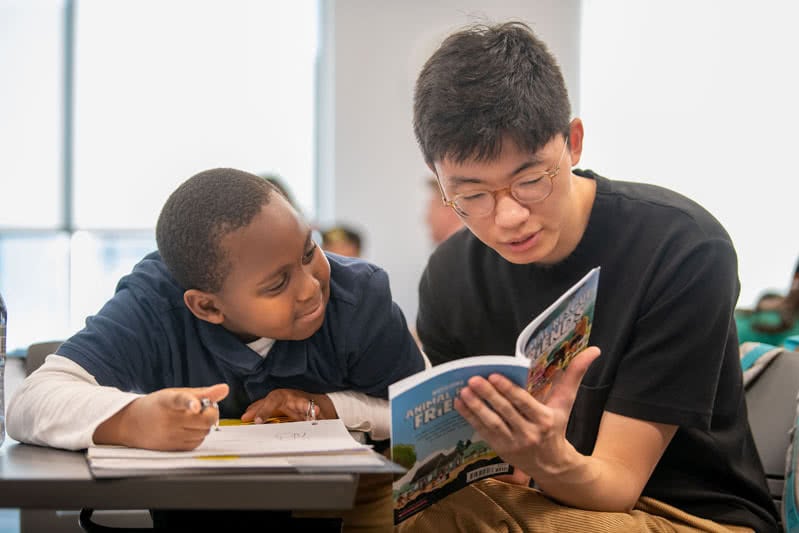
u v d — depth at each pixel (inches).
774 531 52.1
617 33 192.7
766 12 189.6
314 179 209.8
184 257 43.9
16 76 200.1
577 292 40.5
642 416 47.8
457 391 38.4
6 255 199.2
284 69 208.1
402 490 39.5
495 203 45.8
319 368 50.9
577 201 51.8
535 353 39.5
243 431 43.6
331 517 49.9
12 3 199.5
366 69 200.7
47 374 43.7
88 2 201.6
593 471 44.5
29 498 33.4
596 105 192.7
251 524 47.9
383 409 52.2
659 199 52.8
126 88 203.2
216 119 206.5
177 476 33.4
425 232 201.8
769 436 59.0
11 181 199.6
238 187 43.8
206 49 205.9
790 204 191.3
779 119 190.4
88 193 202.4
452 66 45.6
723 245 50.0
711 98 191.8
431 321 62.1
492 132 43.8
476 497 47.1
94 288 202.1
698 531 47.2
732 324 53.4
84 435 39.0
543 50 47.2
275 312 43.9
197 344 49.0
